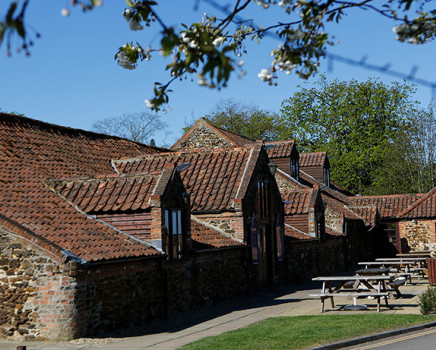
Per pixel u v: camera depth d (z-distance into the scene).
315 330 13.36
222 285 20.66
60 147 23.38
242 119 63.22
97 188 18.80
